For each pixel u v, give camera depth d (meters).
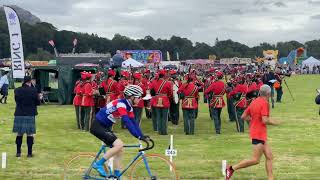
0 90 31.20
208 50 184.25
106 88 18.67
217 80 18.39
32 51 148.38
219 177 10.94
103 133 9.06
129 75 20.31
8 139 16.77
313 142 16.47
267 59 91.25
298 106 29.67
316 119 23.23
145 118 23.55
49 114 25.27
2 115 24.53
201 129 19.88
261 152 9.90
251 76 21.38
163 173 10.56
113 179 9.06
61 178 10.72
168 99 18.05
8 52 130.38
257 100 9.95
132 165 9.52
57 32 154.50
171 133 18.67
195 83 18.41
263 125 9.88
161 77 17.98
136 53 71.94
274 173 11.43
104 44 162.50
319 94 12.15
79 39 157.12
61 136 17.72
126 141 16.34
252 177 10.83
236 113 18.91
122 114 8.82
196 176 10.95
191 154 13.96
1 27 134.25
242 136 17.81
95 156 9.70
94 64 32.16
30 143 13.38
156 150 14.59
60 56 34.56
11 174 11.19
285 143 16.23
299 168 12.09
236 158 13.39
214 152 14.34
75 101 19.59
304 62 98.62
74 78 30.69
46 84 32.16
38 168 11.89
